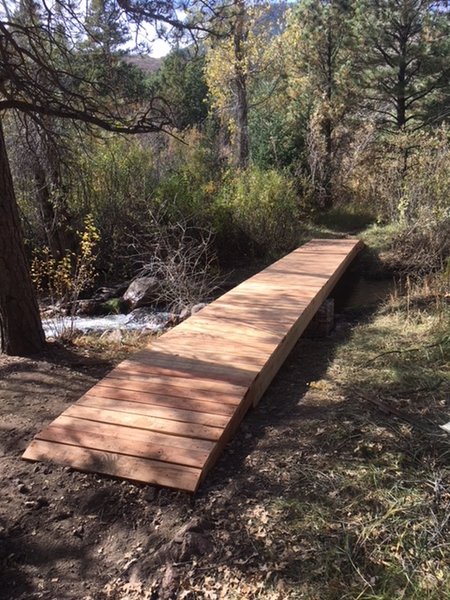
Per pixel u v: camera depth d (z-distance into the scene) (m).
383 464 3.39
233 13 6.97
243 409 4.14
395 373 5.00
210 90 20.86
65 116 6.05
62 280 9.05
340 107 18.20
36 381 5.09
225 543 2.84
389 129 18.80
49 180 10.06
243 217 13.16
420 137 14.52
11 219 5.50
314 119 17.80
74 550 2.91
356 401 4.48
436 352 5.50
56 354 5.90
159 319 9.05
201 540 2.84
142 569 2.75
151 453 3.44
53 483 3.35
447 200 11.30
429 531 2.77
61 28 6.47
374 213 16.30
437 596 2.40
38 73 6.34
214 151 19.50
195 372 4.51
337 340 6.91
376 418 4.05
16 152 9.20
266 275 8.74
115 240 11.70
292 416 4.33
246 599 2.51
